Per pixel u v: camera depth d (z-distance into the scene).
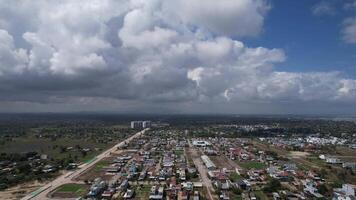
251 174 168.88
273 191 138.12
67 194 133.00
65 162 198.62
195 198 126.06
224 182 153.12
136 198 129.12
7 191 136.88
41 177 160.88
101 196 130.25
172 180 155.25
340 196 127.81
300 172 175.88
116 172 176.12
